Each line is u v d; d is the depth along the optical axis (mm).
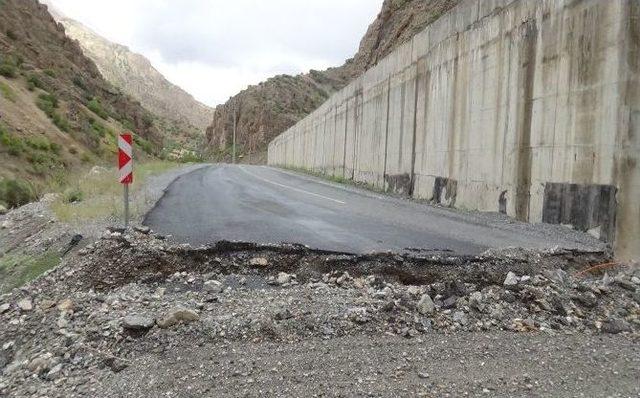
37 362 3891
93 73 71188
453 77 15031
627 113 7926
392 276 6035
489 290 5383
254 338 4211
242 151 119375
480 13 13336
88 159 34188
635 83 7867
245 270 6168
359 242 7742
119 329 4309
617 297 5477
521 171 11109
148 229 7914
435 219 11141
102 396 3344
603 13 8500
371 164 24359
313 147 42188
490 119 12656
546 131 10141
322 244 7430
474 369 3738
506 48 11906
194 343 4109
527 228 9602
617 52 8117
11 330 4668
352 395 3301
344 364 3775
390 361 3844
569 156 9328
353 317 4590
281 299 5094
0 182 16125
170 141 166000
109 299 5059
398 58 20375
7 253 7473
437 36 16328
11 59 43750
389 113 21516
